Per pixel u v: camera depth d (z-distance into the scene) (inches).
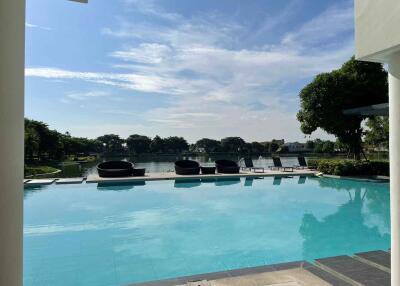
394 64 89.7
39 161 1206.3
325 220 324.2
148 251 235.1
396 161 90.2
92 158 1314.0
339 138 731.4
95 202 409.7
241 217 336.8
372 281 145.6
